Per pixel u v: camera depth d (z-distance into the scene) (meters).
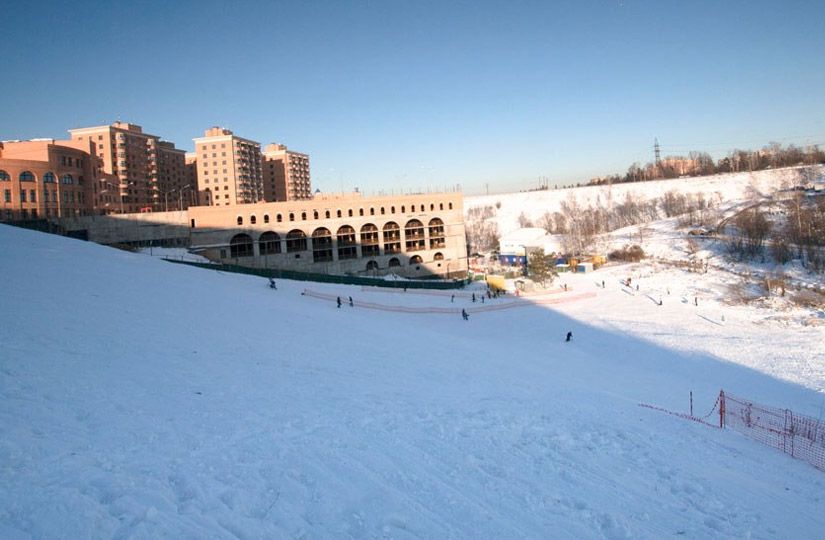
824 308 65.56
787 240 99.44
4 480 10.69
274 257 106.81
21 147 107.31
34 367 19.19
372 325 48.00
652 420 22.48
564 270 112.69
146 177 171.75
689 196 172.88
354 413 18.53
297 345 32.19
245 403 18.55
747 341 51.50
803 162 187.88
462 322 63.62
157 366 22.30
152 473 11.86
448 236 123.06
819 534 12.78
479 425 18.28
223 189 177.25
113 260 52.81
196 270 65.19
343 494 11.89
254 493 11.45
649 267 105.06
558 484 13.80
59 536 8.98
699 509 13.35
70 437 13.46
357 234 114.25
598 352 48.59
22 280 35.03
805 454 19.50
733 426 23.30
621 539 11.27
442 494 12.46
